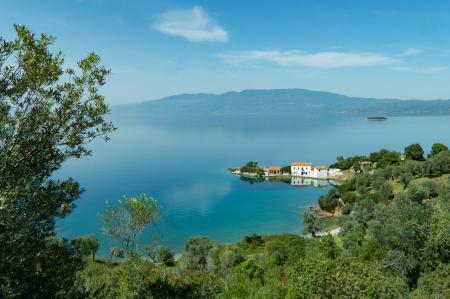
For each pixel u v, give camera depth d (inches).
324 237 1963.6
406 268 1536.7
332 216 4483.3
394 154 6200.8
